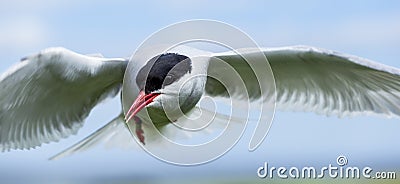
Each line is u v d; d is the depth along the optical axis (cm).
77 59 1052
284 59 1170
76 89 1124
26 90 1070
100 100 1180
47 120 1157
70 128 1185
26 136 1143
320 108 1267
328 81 1227
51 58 1025
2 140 1116
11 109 1090
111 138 1232
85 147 1220
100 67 1087
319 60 1170
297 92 1253
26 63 1016
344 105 1252
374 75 1183
